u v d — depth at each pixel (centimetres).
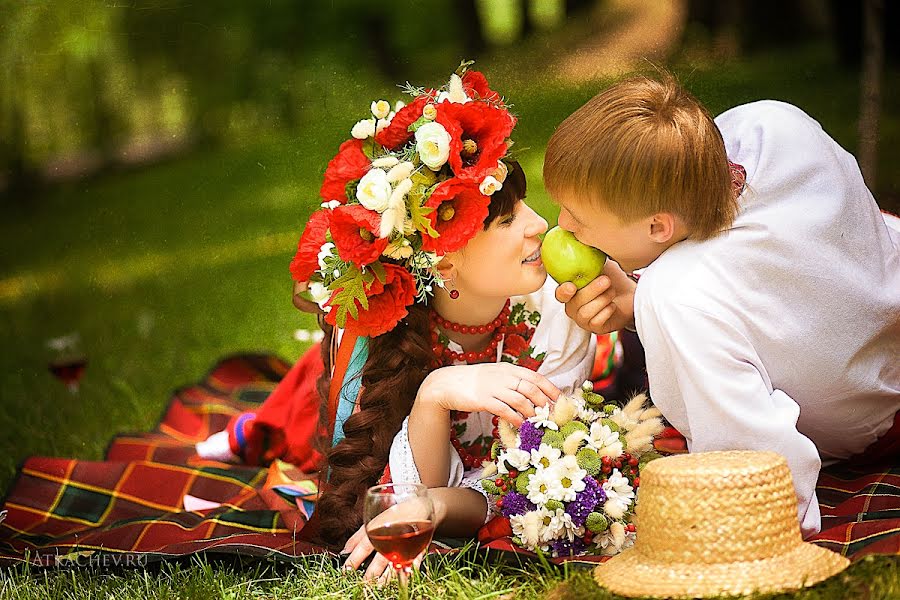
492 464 312
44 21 1042
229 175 995
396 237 315
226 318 691
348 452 340
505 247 330
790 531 257
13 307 770
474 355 358
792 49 882
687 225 308
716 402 295
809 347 314
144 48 1101
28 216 973
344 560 316
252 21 1166
